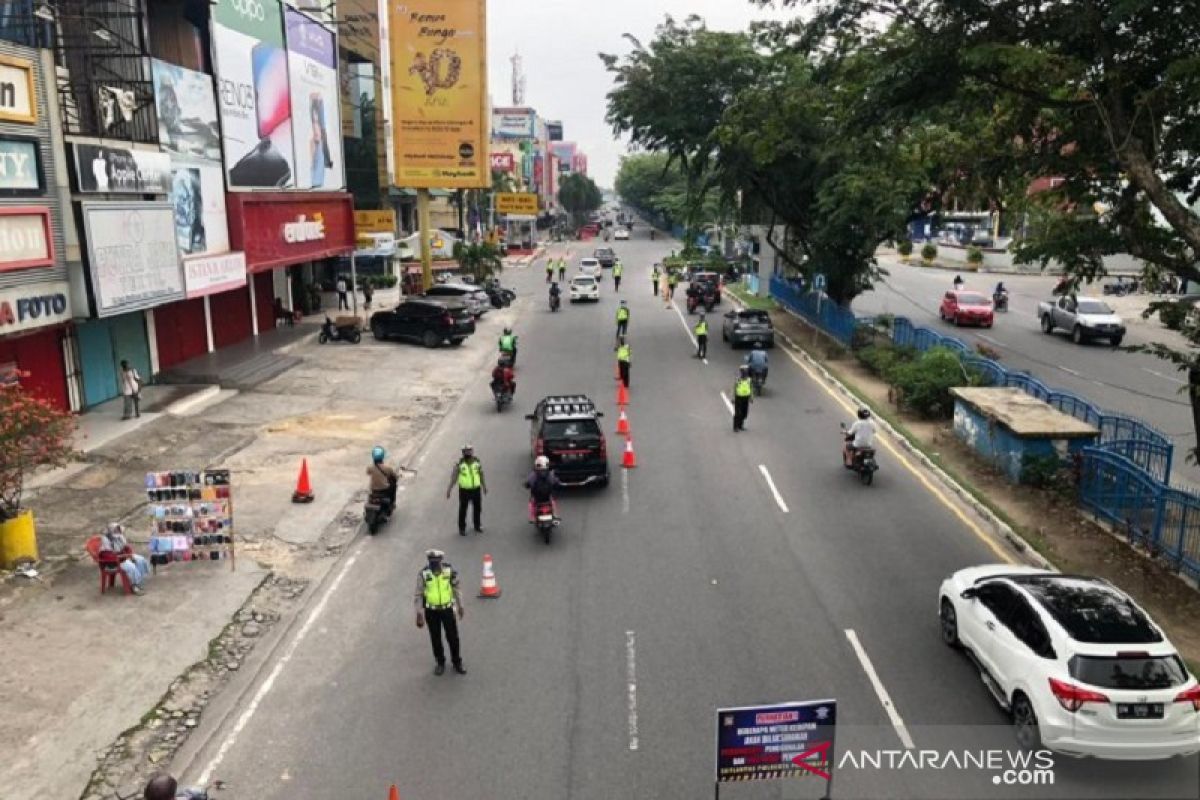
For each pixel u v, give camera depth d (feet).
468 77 146.51
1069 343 123.75
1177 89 45.44
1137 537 50.52
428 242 154.81
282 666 38.50
